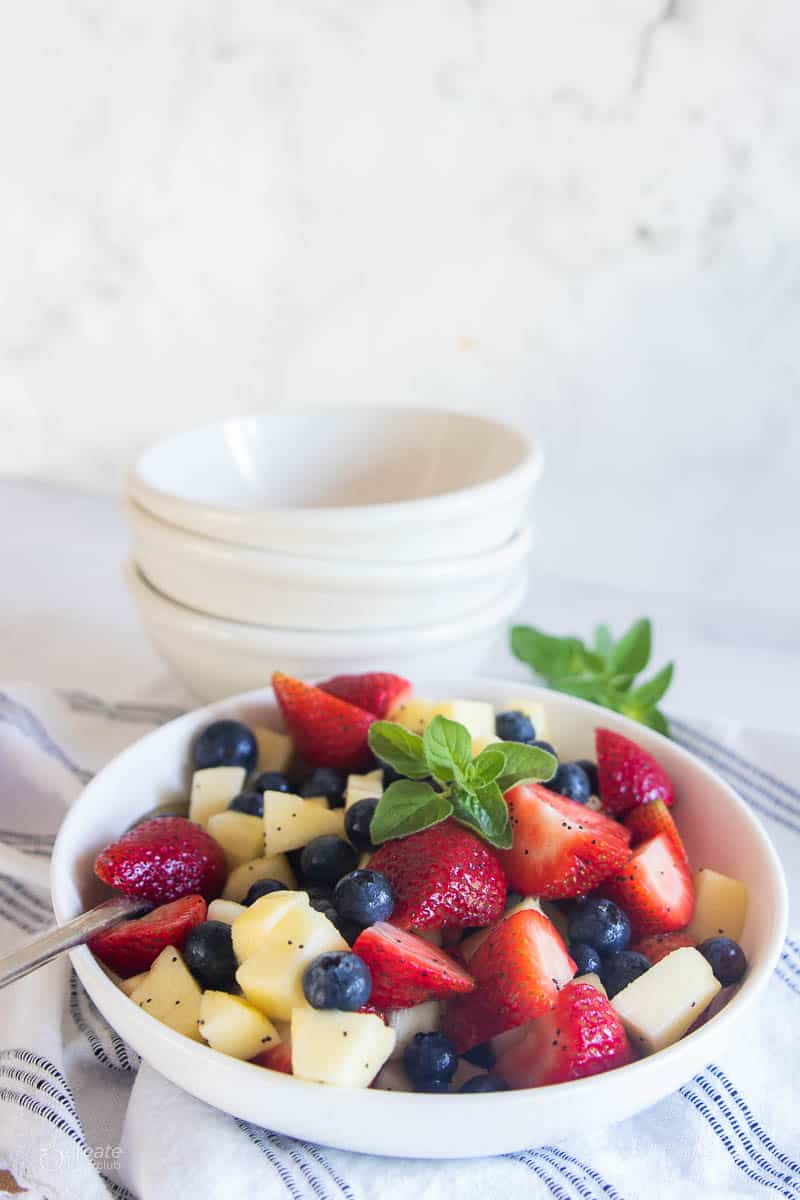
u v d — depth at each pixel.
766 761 0.62
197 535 0.60
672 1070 0.45
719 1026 0.46
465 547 0.61
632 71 0.72
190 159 0.81
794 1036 0.51
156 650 0.65
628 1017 0.48
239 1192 0.45
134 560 0.66
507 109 0.75
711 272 0.74
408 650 0.61
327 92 0.77
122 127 0.82
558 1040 0.46
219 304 0.85
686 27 0.70
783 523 0.78
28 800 0.62
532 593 0.82
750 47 0.70
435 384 0.82
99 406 0.92
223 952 0.48
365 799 0.53
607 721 0.58
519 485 0.62
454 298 0.79
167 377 0.89
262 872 0.53
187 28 0.78
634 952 0.50
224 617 0.61
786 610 0.80
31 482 0.96
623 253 0.75
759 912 0.51
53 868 0.50
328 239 0.81
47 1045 0.49
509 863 0.52
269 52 0.78
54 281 0.88
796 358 0.75
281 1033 0.47
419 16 0.75
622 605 0.81
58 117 0.83
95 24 0.80
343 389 0.85
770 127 0.71
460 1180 0.46
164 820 0.53
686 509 0.80
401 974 0.47
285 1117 0.45
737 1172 0.48
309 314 0.83
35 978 0.51
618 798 0.55
